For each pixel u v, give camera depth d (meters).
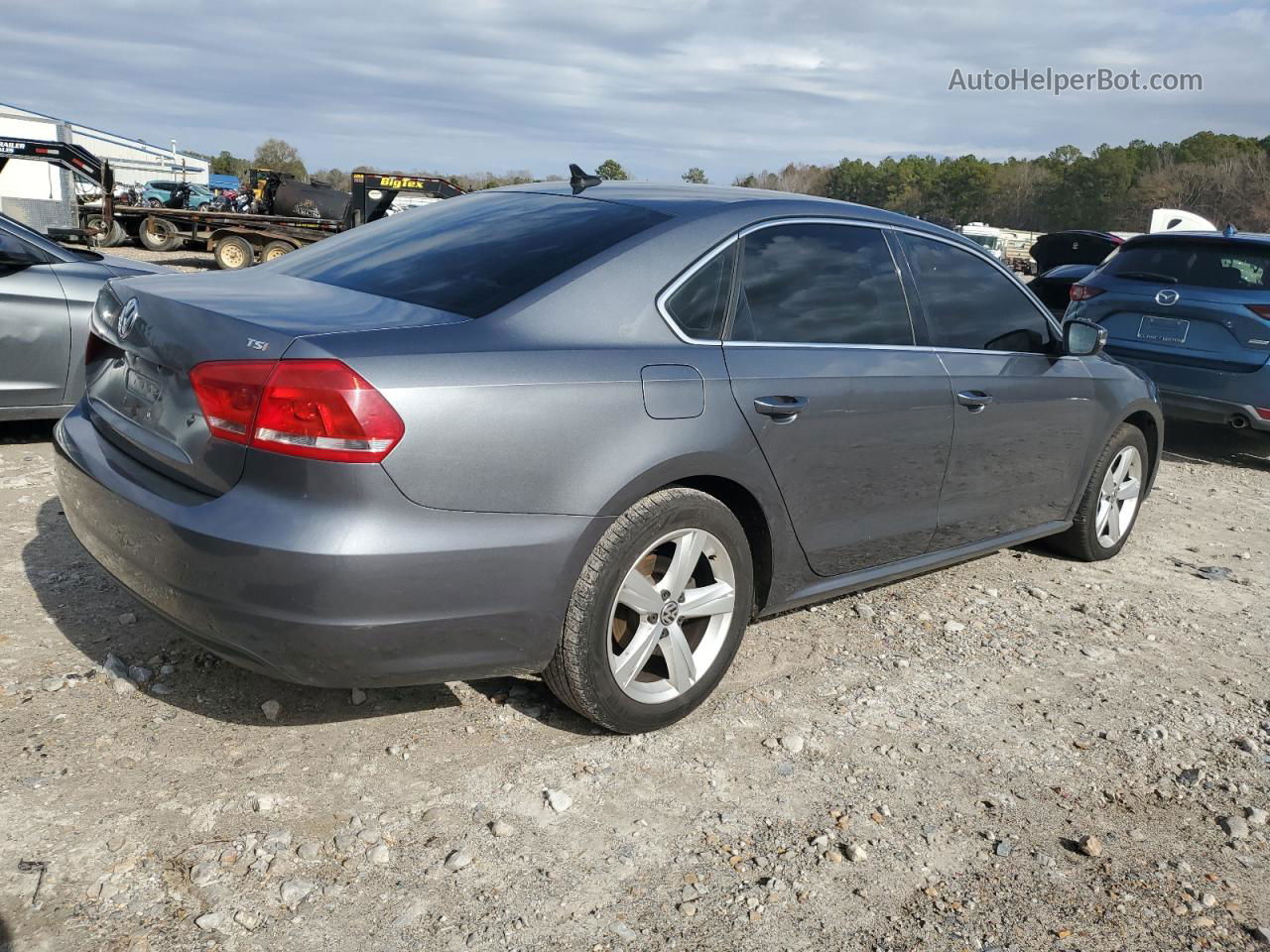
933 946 2.29
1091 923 2.41
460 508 2.45
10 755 2.62
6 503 4.48
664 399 2.79
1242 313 7.16
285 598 2.33
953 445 3.80
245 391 2.35
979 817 2.81
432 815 2.57
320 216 22.20
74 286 5.51
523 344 2.61
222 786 2.60
